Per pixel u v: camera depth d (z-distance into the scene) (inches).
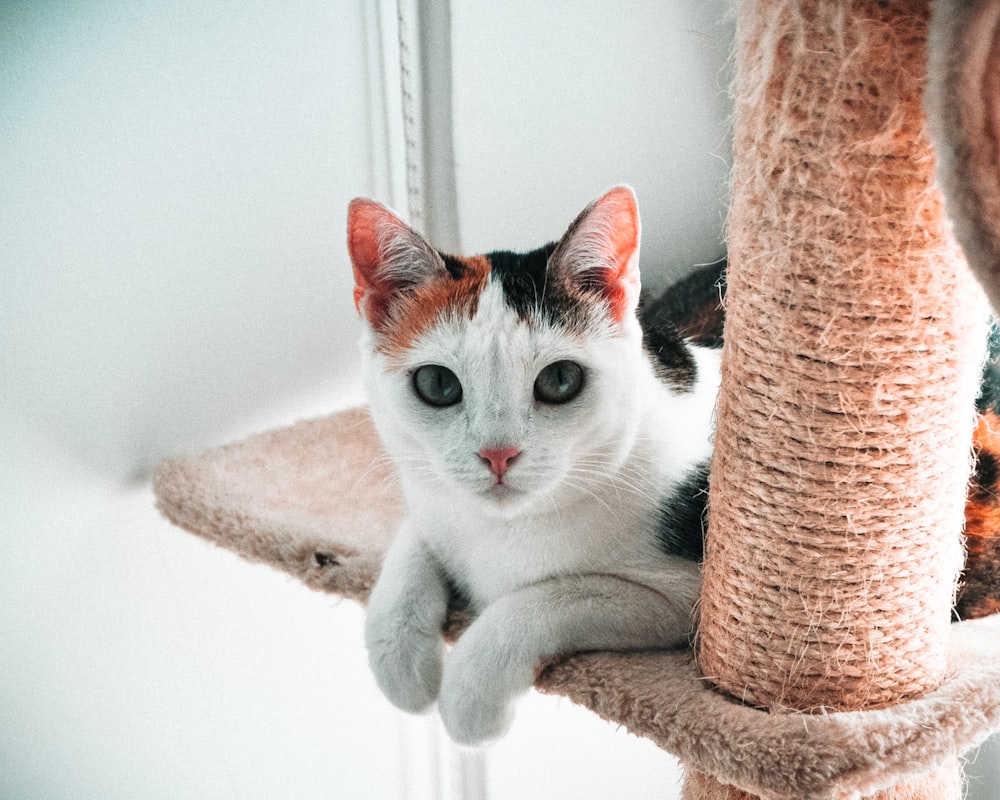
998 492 48.9
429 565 46.7
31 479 68.1
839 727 32.9
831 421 32.8
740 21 32.2
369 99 71.5
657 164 77.2
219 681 78.9
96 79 62.4
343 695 83.7
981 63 22.1
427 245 43.9
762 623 36.0
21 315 64.6
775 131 30.5
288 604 80.1
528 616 39.9
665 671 39.4
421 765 87.0
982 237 22.9
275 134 68.6
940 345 31.9
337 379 77.9
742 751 33.2
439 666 43.3
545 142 75.2
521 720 82.2
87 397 68.0
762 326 33.3
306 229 72.0
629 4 71.7
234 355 72.2
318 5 67.4
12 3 59.1
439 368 42.9
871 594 34.6
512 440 40.1
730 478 36.0
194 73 64.8
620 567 43.4
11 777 72.7
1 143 61.3
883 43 27.6
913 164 29.1
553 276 43.1
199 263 68.7
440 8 69.2
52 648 71.9
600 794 87.3
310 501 60.9
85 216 64.5
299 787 83.5
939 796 37.2
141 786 77.8
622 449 43.4
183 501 59.6
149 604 74.9
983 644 40.8
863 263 30.5
